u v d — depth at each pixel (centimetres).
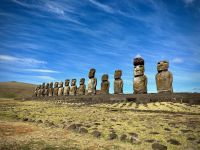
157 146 912
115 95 3338
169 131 1182
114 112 2252
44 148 891
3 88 11425
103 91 3806
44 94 6325
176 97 2580
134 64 3284
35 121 1647
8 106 3362
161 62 2953
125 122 1509
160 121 1534
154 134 1120
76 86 4934
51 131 1250
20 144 941
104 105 3031
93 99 3672
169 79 2850
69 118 1767
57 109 2667
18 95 10738
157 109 2266
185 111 2045
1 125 1427
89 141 1026
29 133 1183
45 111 2412
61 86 5541
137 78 3212
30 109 2700
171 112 2061
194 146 925
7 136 1093
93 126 1354
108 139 1069
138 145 966
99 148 912
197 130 1192
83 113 2181
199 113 1916
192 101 2422
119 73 3556
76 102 3888
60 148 897
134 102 2958
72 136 1126
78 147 918
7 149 865
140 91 3145
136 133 1138
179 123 1415
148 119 1658
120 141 1035
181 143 967
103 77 3859
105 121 1580
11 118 1900
